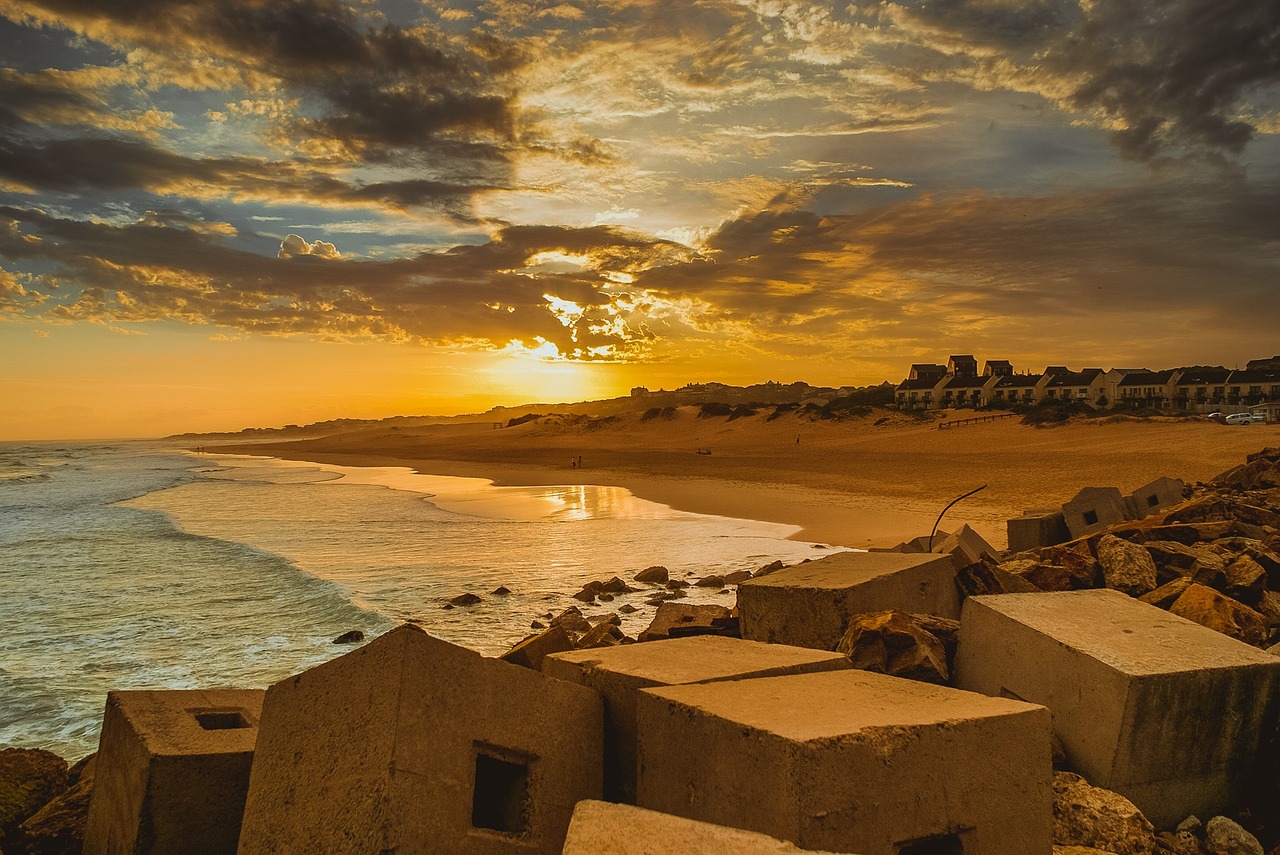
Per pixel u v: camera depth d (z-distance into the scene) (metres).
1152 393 106.69
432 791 3.36
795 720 3.47
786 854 2.72
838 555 8.37
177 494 53.53
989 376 125.25
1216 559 8.42
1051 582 8.58
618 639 10.09
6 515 39.38
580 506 40.62
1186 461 42.81
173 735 4.54
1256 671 4.96
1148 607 5.87
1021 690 5.32
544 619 15.50
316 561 23.52
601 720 4.30
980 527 27.06
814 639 6.61
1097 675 4.82
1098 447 56.81
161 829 4.23
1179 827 4.74
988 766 3.61
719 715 3.56
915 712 3.67
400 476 74.00
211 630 15.38
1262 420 72.12
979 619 5.72
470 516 36.56
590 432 144.75
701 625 7.96
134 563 23.59
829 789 3.19
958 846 3.55
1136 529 10.91
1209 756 4.90
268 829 3.61
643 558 23.14
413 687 3.34
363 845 3.22
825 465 59.47
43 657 13.66
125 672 12.84
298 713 3.68
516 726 3.79
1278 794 4.93
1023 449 62.59
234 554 25.22
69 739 10.27
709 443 103.00
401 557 24.11
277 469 93.06
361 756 3.35
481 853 3.52
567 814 3.95
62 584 20.23
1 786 6.17
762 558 22.67
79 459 128.25
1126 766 4.70
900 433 88.44
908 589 7.16
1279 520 11.75
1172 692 4.73
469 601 17.06
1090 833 4.38
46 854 5.41
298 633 15.09
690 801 3.66
